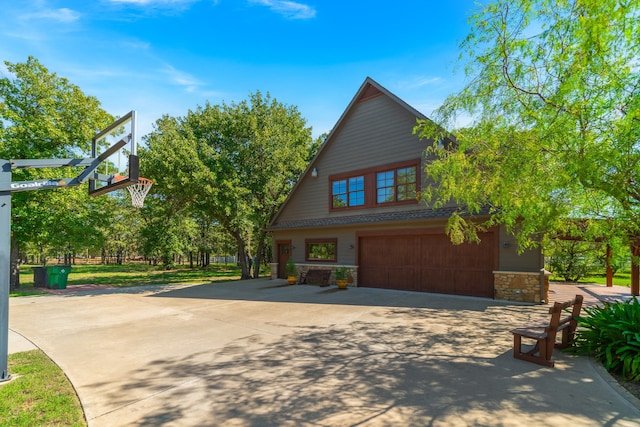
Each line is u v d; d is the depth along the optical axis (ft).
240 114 64.64
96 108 57.21
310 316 29.60
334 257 51.75
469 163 20.75
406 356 18.63
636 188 15.52
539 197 17.38
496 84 18.43
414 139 43.70
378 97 47.91
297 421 11.97
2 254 16.81
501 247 35.58
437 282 40.52
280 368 17.30
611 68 14.39
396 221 42.11
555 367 16.58
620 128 13.88
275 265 62.49
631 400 13.14
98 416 12.67
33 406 13.53
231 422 12.03
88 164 21.03
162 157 53.98
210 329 25.86
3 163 17.24
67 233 55.83
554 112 16.17
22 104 51.55
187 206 68.28
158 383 15.72
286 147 65.72
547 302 33.94
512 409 12.49
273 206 68.85
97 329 26.73
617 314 17.16
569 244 28.60
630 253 17.80
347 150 51.44
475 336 22.30
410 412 12.39
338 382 15.31
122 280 68.54
